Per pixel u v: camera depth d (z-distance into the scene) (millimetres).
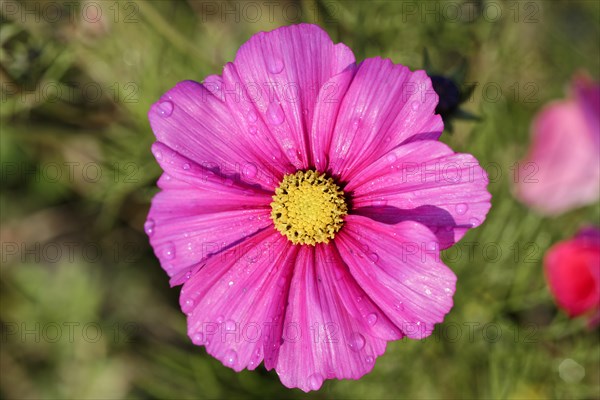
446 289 222
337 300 231
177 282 234
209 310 234
